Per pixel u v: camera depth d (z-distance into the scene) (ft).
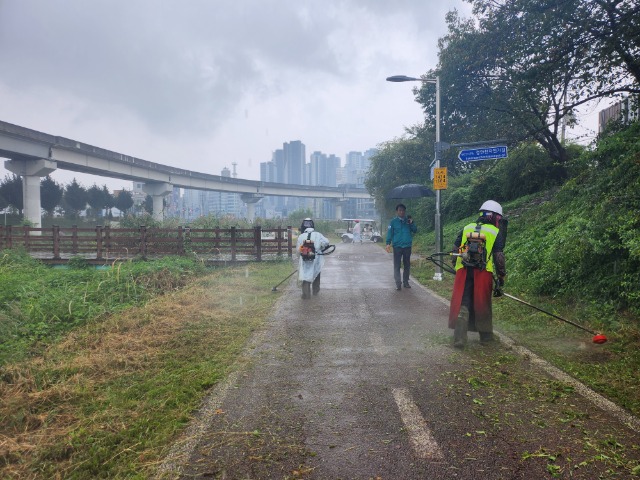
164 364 17.22
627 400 12.46
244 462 9.93
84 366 17.30
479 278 17.89
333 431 11.23
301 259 29.37
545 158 61.26
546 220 38.58
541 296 25.80
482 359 16.34
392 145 112.88
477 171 74.95
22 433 12.15
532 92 47.39
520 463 9.62
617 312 20.27
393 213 111.86
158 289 34.88
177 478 9.41
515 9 42.68
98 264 55.72
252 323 22.84
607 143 35.22
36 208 129.80
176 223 86.22
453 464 9.66
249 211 259.39
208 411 12.57
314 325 22.20
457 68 55.11
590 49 40.37
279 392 13.80
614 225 22.82
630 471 9.22
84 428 11.98
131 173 163.02
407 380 14.51
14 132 111.65
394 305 26.86
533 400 12.72
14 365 17.30
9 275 41.65
